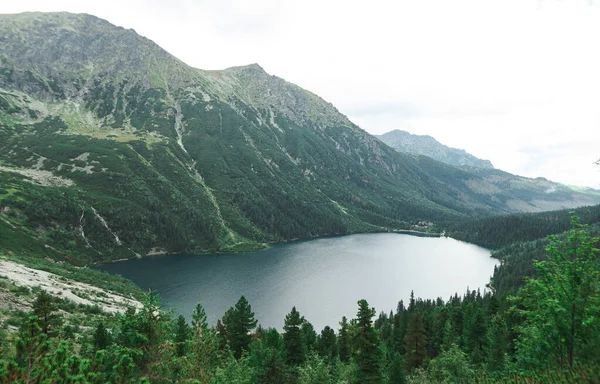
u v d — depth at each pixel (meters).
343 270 180.75
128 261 172.50
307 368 35.84
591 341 15.59
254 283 148.38
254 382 34.25
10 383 11.10
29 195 166.50
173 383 18.83
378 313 126.94
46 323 38.34
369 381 40.78
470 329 65.44
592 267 17.55
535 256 180.75
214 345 24.42
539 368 18.55
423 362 61.19
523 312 21.62
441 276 181.25
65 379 11.91
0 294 53.97
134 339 18.14
